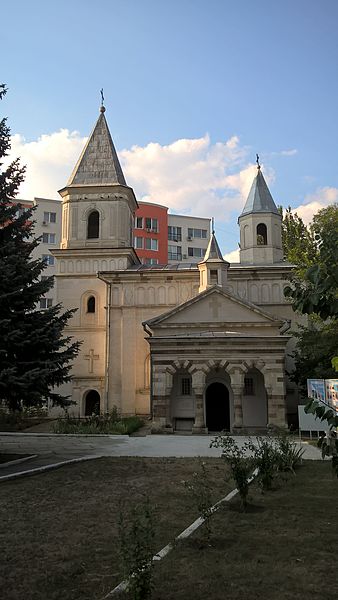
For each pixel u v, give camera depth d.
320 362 29.91
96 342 37.84
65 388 37.12
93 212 40.50
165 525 9.21
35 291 18.48
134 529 6.18
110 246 39.47
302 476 14.35
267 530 8.88
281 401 29.11
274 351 29.70
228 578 6.61
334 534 8.64
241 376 29.53
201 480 13.32
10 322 17.44
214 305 31.95
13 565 7.22
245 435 27.89
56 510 10.50
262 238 41.94
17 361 17.83
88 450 20.92
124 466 16.17
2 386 16.73
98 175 41.16
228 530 8.84
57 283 39.09
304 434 27.31
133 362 36.50
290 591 6.21
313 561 7.30
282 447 15.55
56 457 18.53
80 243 39.81
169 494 12.03
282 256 42.28
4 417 33.00
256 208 41.78
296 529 8.95
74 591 6.26
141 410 35.59
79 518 9.83
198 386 29.55
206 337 29.91
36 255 67.00
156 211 75.19
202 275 35.53
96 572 6.91
